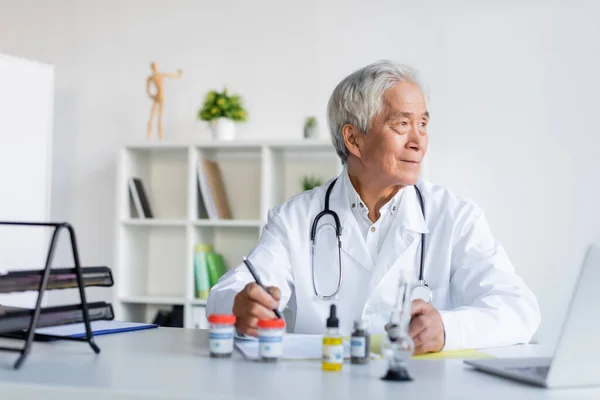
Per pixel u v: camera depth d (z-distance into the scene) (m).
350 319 1.94
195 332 1.70
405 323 1.16
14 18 4.24
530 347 1.53
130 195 3.79
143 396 0.99
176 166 3.96
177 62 3.99
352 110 1.93
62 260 4.08
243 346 1.44
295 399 0.96
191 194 3.63
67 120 4.12
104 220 4.05
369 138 1.91
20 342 1.49
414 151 1.90
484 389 1.05
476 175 3.59
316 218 2.00
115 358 1.29
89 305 1.36
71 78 4.14
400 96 1.88
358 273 1.95
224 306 1.73
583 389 1.07
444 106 3.63
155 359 1.29
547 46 3.53
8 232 3.50
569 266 3.47
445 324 1.48
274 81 3.85
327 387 1.04
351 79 1.96
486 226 1.96
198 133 3.94
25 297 3.46
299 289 1.97
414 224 1.93
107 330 1.66
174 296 3.74
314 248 1.99
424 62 3.67
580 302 1.04
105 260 4.03
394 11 3.71
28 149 3.58
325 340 1.20
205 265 3.64
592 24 3.49
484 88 3.59
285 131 3.82
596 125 3.47
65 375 1.11
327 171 3.74
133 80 4.05
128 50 4.06
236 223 3.57
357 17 3.76
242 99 3.88
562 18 3.52
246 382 1.07
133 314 3.82
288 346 1.44
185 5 3.99
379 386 1.06
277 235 2.03
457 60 3.63
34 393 1.03
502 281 1.77
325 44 3.79
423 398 0.98
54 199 4.12
